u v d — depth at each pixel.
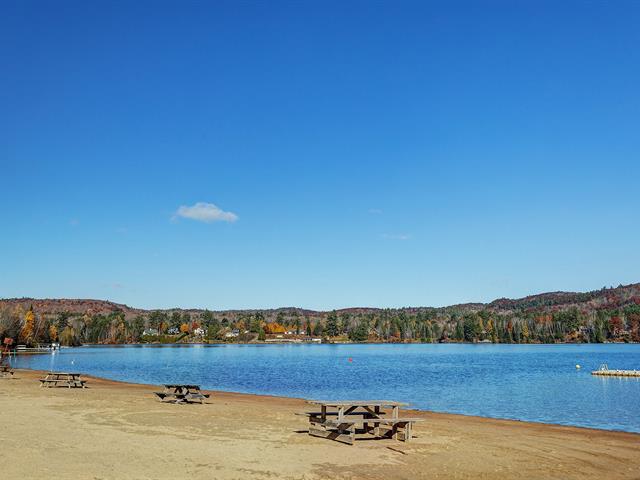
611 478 14.32
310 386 50.03
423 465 14.91
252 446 16.70
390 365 90.44
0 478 11.84
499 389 46.06
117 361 106.81
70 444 16.02
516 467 15.12
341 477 13.30
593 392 43.41
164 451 15.50
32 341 164.75
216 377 62.97
